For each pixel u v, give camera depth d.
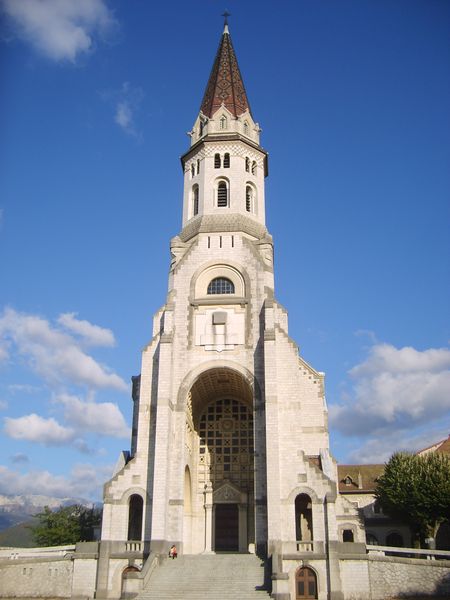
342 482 91.06
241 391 64.75
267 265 63.53
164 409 56.12
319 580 49.06
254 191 72.06
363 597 47.94
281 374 59.12
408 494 67.00
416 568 47.75
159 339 62.47
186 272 64.62
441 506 64.94
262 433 56.31
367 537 81.50
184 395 59.00
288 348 60.09
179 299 63.31
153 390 60.19
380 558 48.84
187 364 60.25
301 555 50.09
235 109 76.19
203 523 62.22
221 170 71.38
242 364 59.59
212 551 60.03
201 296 63.34
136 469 56.41
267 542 50.69
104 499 55.03
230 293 63.56
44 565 52.19
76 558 52.53
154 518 52.16
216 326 61.47
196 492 63.62
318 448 59.47
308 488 53.00
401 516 70.50
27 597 51.00
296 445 55.31
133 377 68.38
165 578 46.75
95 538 73.25
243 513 62.19
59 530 73.12
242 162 71.75
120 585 51.28
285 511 52.53
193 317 62.28
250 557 50.59
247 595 43.41
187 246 67.56
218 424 66.56
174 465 56.47
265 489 54.03
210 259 64.88
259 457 55.38
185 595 43.62
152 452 57.22
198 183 71.62
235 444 65.31
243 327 61.09
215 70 81.19
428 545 65.75
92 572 52.09
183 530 59.16
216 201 69.81
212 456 65.12
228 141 72.25
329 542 50.38
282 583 42.78
